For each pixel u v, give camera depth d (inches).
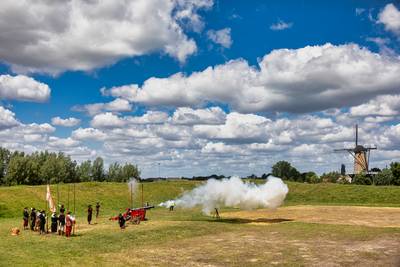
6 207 2551.7
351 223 1957.4
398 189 3676.2
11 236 1536.7
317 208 2800.2
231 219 2154.3
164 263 1087.6
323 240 1457.9
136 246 1342.3
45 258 1127.6
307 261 1114.1
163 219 2162.9
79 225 1895.9
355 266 1055.6
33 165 4370.1
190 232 1646.2
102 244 1370.6
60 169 4626.0
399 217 2210.9
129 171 5369.1
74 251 1242.0
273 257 1167.0
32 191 2977.4
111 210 2906.0
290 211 2605.8
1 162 4436.5
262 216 2314.2
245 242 1421.0
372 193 3627.0
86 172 5093.5
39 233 1616.6
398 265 1064.2
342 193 3727.9
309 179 6574.8
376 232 1644.9
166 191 3912.4
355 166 5856.3
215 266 1056.8
